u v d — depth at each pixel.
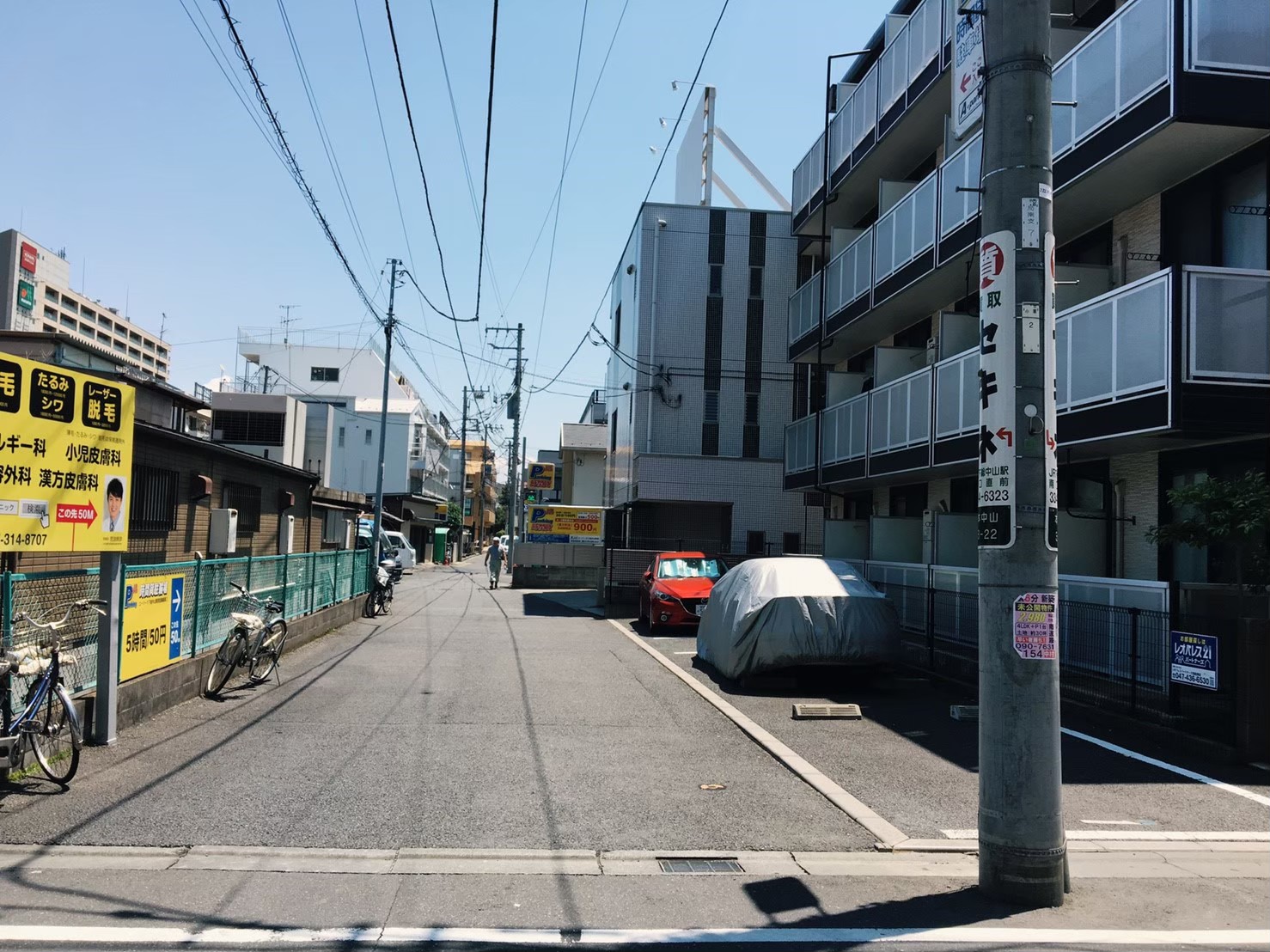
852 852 5.37
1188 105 8.70
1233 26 8.77
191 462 16.97
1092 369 9.72
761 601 11.28
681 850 5.33
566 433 50.19
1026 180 4.83
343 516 34.19
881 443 15.76
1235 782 7.02
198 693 9.46
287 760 7.05
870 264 16.80
